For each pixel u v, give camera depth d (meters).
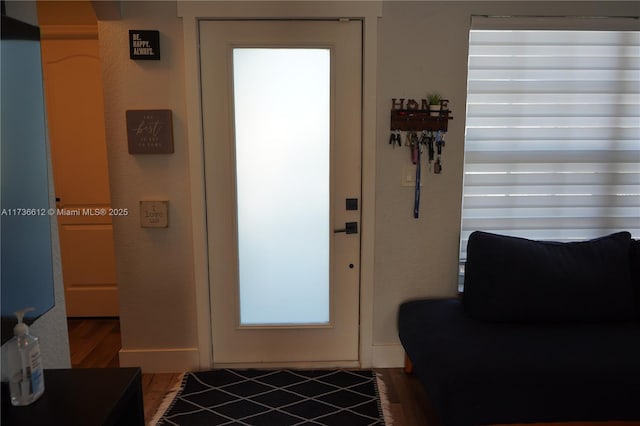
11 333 1.11
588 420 1.81
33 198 1.22
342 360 2.70
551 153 2.57
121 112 2.43
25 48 1.19
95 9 2.31
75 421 1.03
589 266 2.28
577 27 2.45
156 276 2.57
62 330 1.43
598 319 2.25
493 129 2.54
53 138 3.25
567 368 1.79
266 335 2.65
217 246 2.56
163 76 2.40
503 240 2.36
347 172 2.52
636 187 2.61
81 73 3.19
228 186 2.51
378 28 2.39
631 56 2.50
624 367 1.80
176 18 2.36
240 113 2.46
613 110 2.54
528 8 2.41
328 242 2.58
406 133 2.48
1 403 1.07
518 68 2.49
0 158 1.07
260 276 2.60
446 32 2.42
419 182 2.52
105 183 3.31
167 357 2.63
